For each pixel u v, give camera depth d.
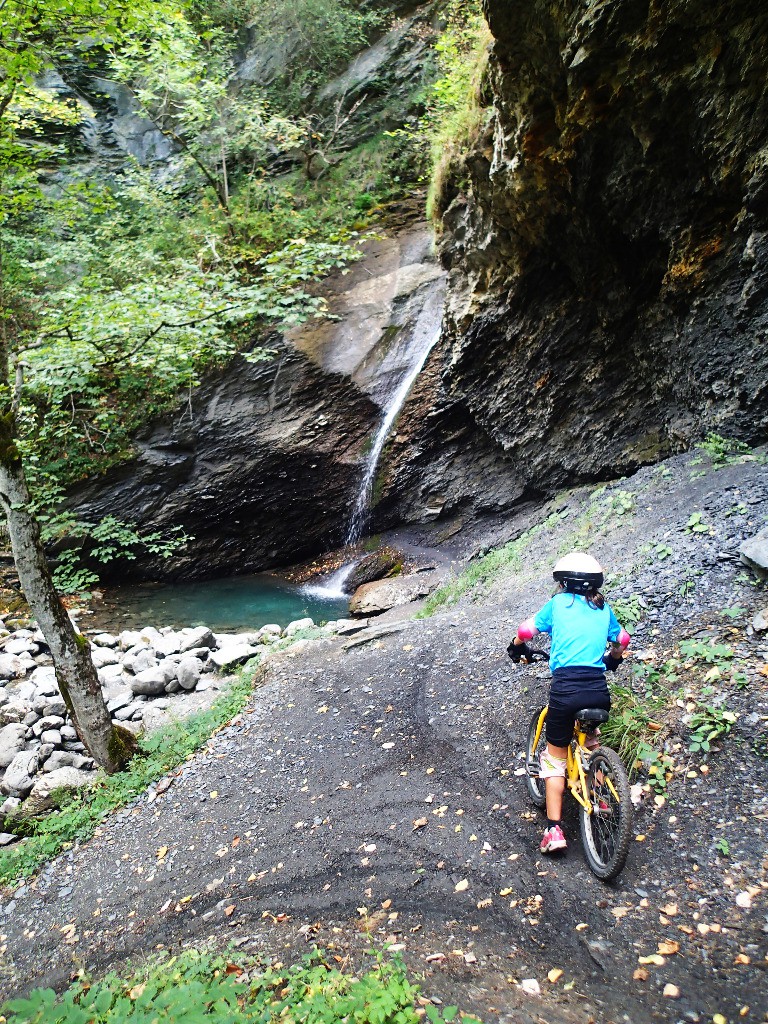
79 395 13.28
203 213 17.62
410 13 19.86
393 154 17.91
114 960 4.25
